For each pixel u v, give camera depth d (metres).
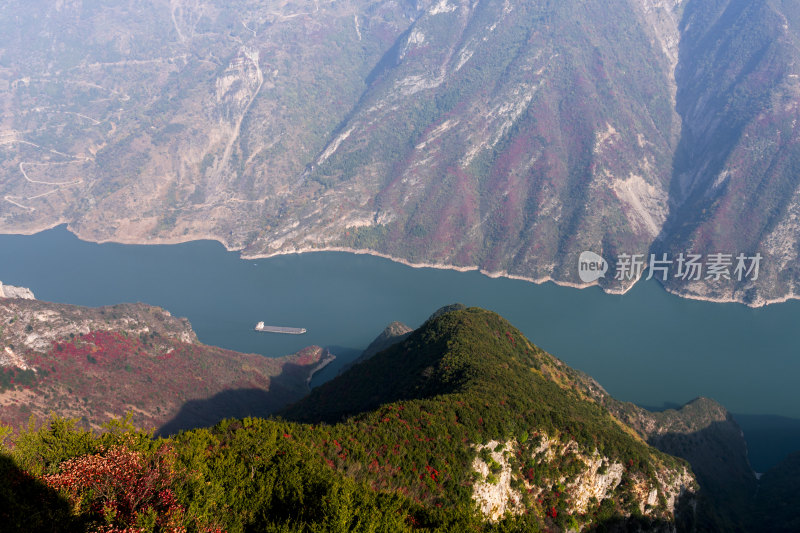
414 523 42.22
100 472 32.31
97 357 143.75
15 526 28.66
